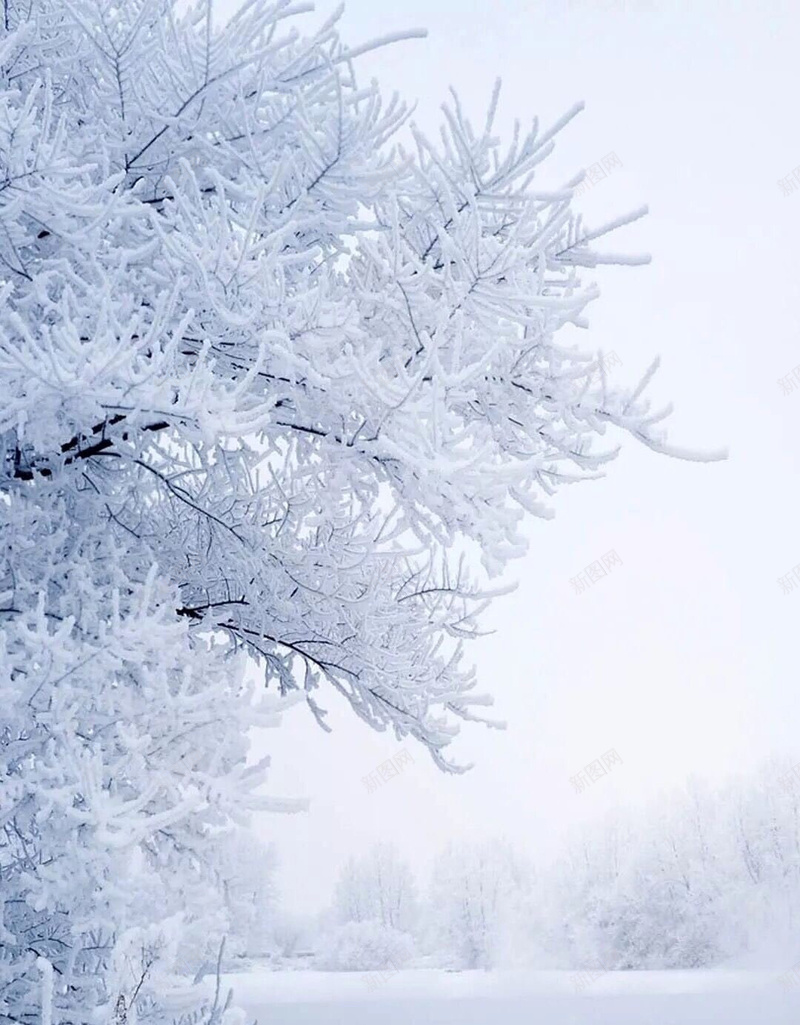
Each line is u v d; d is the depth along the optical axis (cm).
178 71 368
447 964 5059
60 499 401
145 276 347
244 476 474
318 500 444
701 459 382
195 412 296
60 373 280
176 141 383
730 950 4147
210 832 320
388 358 368
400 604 531
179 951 307
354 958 4844
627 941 4334
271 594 478
